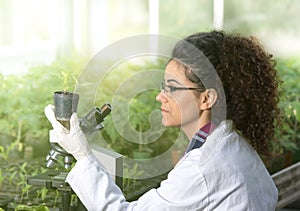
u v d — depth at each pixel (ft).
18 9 23.90
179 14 27.84
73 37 25.20
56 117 7.45
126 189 11.36
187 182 6.93
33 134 18.84
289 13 27.99
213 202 6.94
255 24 27.94
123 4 26.14
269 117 7.32
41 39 24.50
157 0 26.55
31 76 20.76
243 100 7.12
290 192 15.08
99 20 25.77
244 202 6.96
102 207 7.13
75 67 22.31
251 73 7.13
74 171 7.33
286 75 23.00
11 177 13.96
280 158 16.85
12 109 19.54
